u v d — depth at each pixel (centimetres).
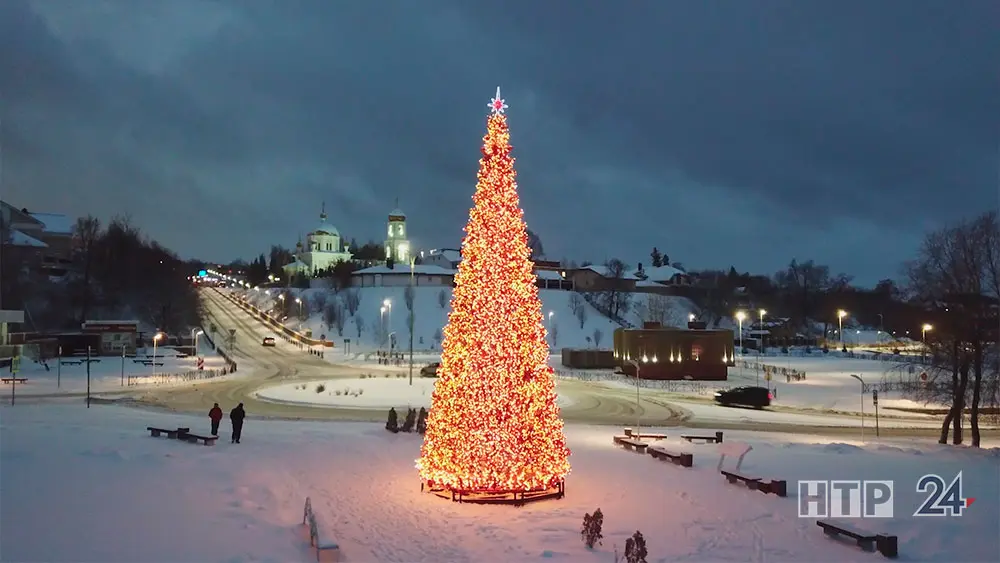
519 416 1877
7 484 1767
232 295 19712
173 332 12106
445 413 1930
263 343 11169
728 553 1515
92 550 1310
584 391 6291
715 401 5678
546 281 16338
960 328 3578
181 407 4559
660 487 2100
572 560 1455
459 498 1894
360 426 3619
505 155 1953
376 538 1581
